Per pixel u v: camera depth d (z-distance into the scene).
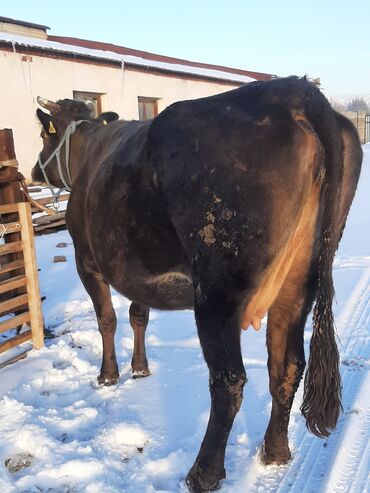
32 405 3.69
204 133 2.45
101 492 2.73
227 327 2.43
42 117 4.65
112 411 3.56
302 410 2.61
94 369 4.27
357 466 2.84
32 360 4.45
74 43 19.47
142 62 17.36
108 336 3.96
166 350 4.58
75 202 3.74
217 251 2.38
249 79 24.97
